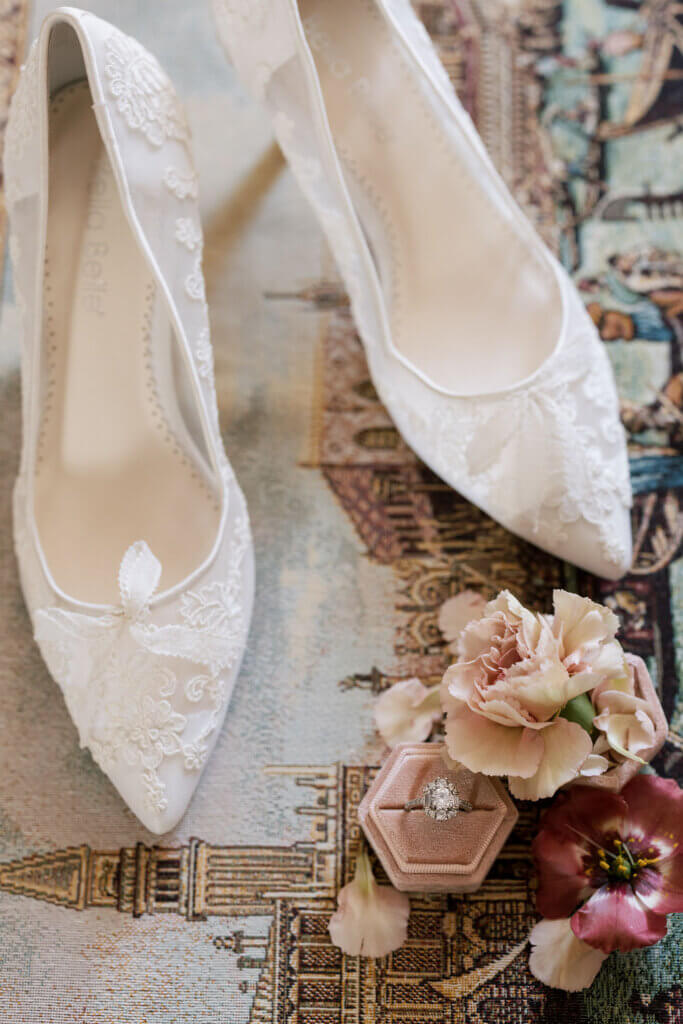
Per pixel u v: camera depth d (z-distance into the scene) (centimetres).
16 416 69
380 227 69
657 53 73
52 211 66
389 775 62
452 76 73
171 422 67
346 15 67
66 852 63
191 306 64
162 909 63
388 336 66
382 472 68
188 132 65
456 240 69
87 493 66
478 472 64
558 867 61
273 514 68
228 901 63
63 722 65
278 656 66
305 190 67
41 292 63
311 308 70
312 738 65
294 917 63
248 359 70
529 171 72
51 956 62
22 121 62
